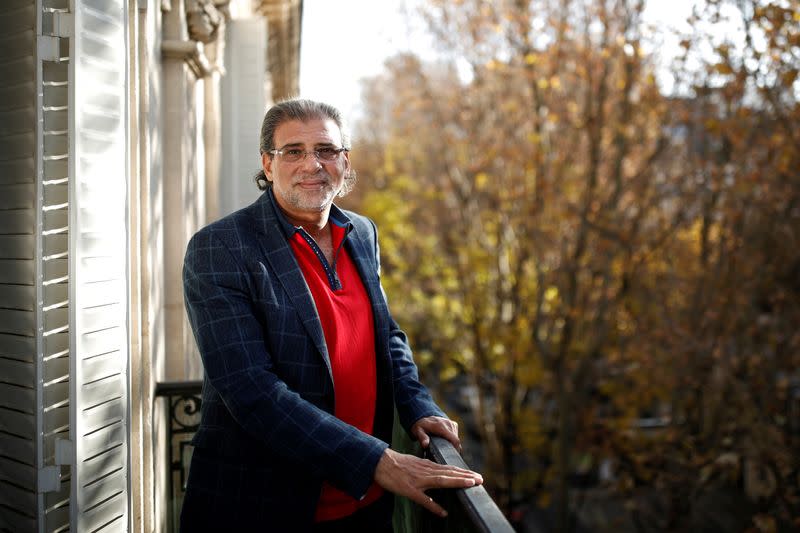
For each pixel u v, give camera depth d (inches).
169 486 144.8
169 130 153.6
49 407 88.0
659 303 411.2
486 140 563.5
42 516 86.6
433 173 628.4
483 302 577.3
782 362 344.8
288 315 80.7
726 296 358.0
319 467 74.9
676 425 389.7
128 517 100.0
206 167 205.0
